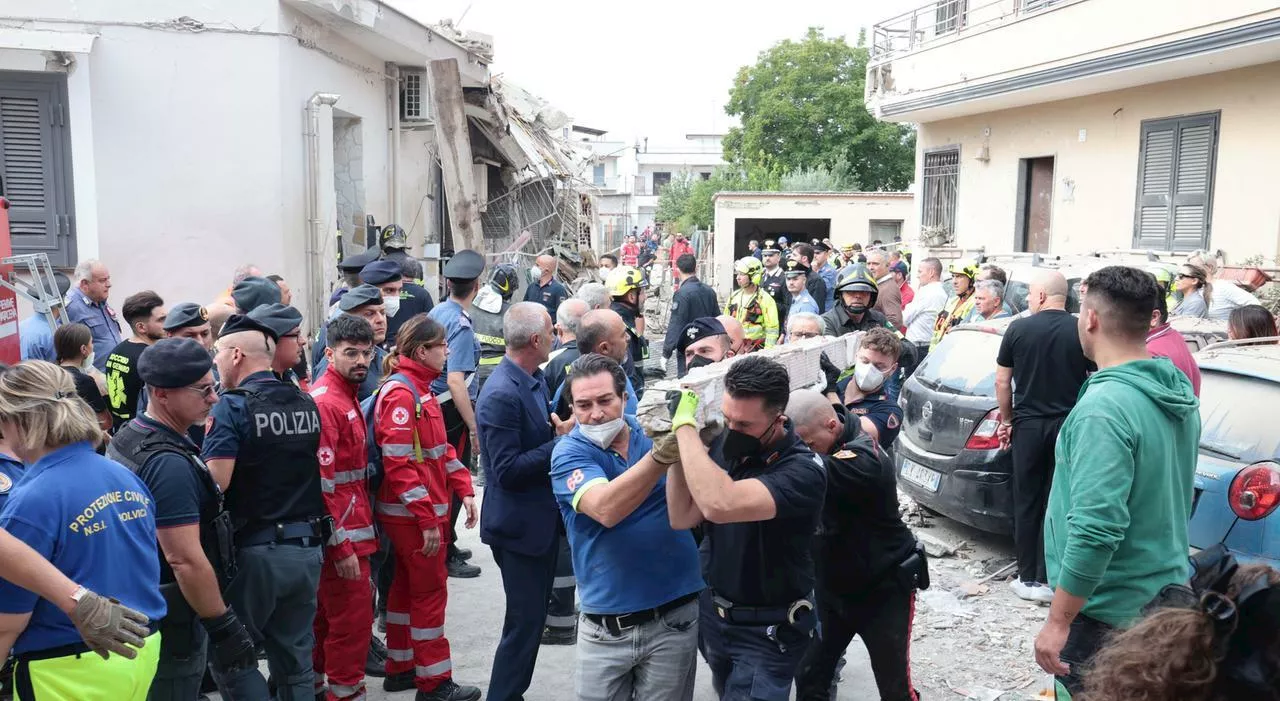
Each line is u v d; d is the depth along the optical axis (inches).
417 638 180.5
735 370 124.3
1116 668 59.4
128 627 108.3
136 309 209.3
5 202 257.1
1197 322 311.6
